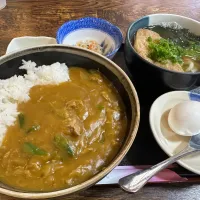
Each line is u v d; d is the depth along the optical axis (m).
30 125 0.24
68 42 0.36
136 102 0.23
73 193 0.19
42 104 0.26
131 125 0.22
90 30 0.37
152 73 0.28
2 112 0.24
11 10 0.40
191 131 0.26
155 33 0.34
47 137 0.23
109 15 0.41
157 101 0.28
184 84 0.28
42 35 0.37
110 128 0.25
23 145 0.23
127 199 0.23
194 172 0.23
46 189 0.21
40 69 0.28
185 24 0.36
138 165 0.25
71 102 0.25
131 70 0.30
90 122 0.25
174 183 0.24
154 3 0.44
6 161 0.22
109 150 0.23
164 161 0.23
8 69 0.27
